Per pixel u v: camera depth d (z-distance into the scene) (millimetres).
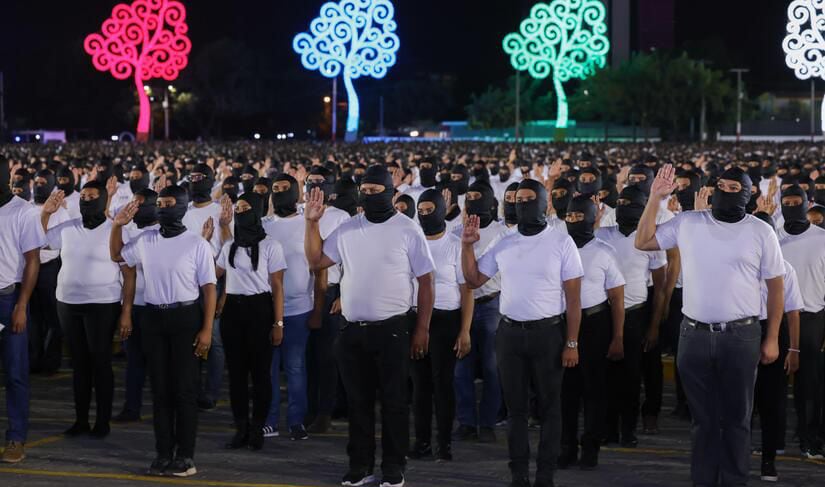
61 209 11484
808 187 12891
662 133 111938
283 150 49844
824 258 8617
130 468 8336
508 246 7668
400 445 7812
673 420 10516
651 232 7562
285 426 10031
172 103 140250
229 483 7941
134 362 10023
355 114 88625
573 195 9570
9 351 8445
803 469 8477
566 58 95875
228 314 9008
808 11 63438
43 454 8750
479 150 49781
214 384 10727
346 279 7824
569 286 7609
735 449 7441
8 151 45375
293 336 9383
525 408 7703
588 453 8422
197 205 10914
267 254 8953
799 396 8781
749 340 7320
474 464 8594
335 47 87125
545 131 117625
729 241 7285
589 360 8438
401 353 7777
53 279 12062
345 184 10234
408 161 29516
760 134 116500
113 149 52125
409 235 7773
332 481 8016
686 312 7477
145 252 8141
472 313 8750
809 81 140625
